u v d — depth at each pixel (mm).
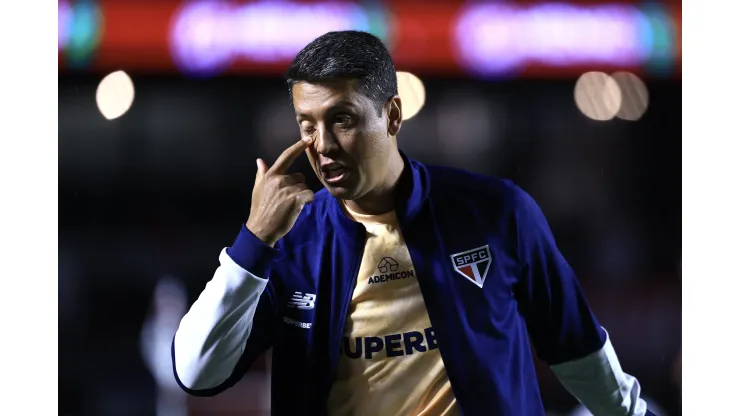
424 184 8883
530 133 43594
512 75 37906
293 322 8781
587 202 43594
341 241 8758
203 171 42656
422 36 35469
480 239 8820
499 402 8617
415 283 8648
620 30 36344
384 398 8633
